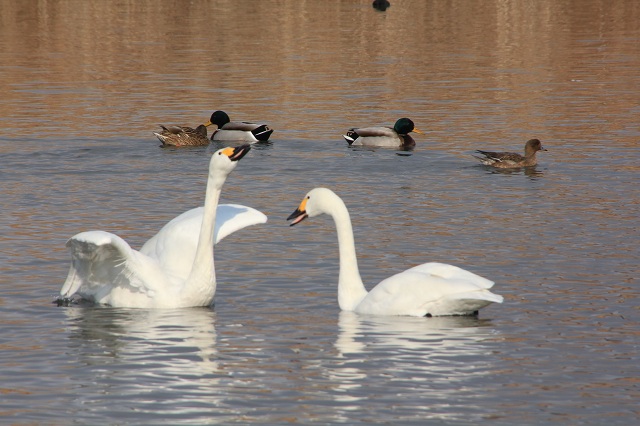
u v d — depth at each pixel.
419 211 20.08
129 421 9.79
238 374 11.01
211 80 39.28
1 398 10.38
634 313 13.21
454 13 61.81
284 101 35.19
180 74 40.50
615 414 9.93
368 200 21.19
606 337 12.24
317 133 29.91
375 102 34.72
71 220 19.17
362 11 62.88
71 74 40.09
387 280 13.44
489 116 32.12
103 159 25.86
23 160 25.30
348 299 13.64
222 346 12.00
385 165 25.39
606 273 15.25
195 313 13.46
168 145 27.91
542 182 22.95
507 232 18.12
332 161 25.98
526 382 10.77
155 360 11.52
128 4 64.00
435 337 12.26
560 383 10.74
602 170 24.08
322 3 66.50
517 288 14.51
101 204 20.66
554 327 12.66
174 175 24.08
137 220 19.28
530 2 66.56
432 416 9.88
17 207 20.22
